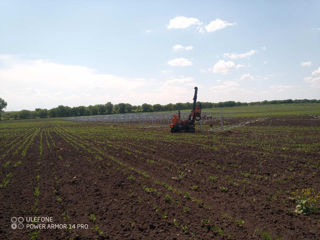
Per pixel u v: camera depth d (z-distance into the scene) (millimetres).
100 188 10695
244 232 6703
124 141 25500
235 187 10227
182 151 18391
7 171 14172
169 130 35875
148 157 16906
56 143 26219
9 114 141375
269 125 37469
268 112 76000
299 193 9305
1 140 31500
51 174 13227
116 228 7133
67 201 9305
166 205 8586
